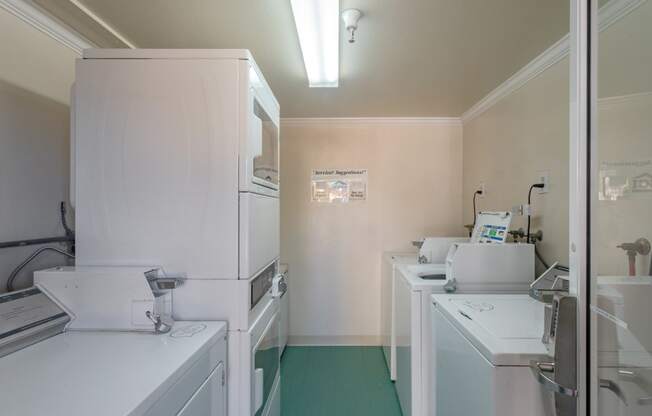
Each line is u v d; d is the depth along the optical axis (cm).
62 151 162
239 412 120
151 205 122
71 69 167
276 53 195
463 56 195
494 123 257
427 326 181
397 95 264
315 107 297
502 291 182
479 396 104
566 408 86
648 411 74
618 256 80
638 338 76
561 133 178
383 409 221
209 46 188
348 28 154
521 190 217
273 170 173
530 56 194
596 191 82
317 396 237
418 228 329
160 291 119
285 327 315
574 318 83
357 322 330
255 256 132
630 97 85
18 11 140
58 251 158
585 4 83
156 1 146
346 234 333
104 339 105
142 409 70
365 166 332
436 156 330
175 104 122
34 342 101
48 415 64
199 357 98
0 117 134
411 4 146
